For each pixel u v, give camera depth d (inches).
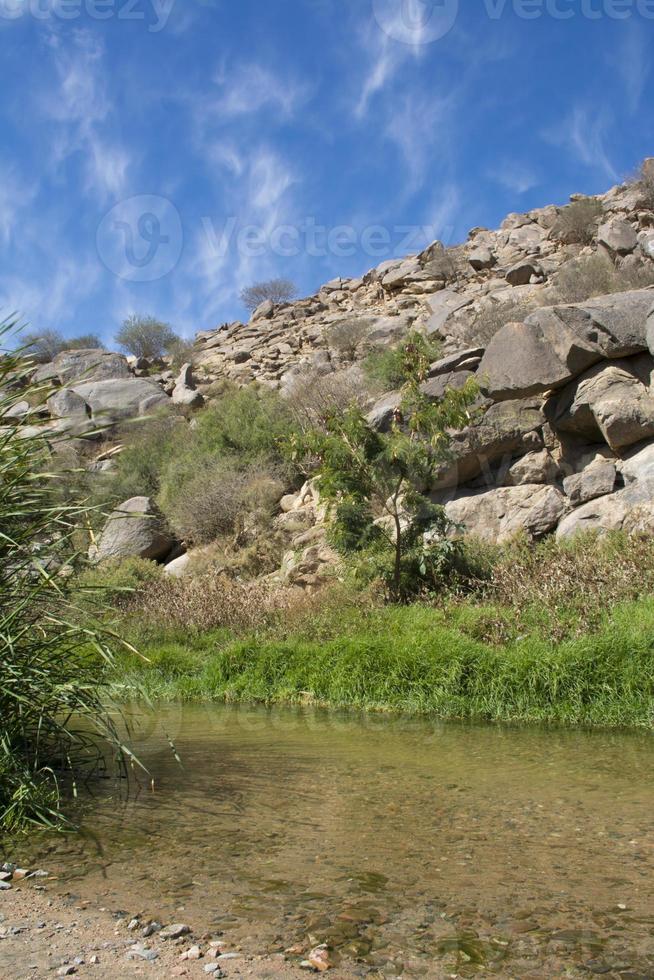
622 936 101.9
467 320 843.4
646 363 492.1
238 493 685.3
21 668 160.9
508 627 319.3
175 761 207.9
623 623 292.8
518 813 156.7
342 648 343.3
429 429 449.4
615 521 443.5
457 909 110.8
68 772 188.1
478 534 494.6
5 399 177.3
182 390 1023.6
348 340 994.1
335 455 451.2
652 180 1083.9
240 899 115.0
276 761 208.1
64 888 120.0
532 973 92.9
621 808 159.0
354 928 105.1
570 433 521.3
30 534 169.2
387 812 158.2
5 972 93.6
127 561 614.2
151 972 93.4
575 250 1040.8
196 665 398.9
